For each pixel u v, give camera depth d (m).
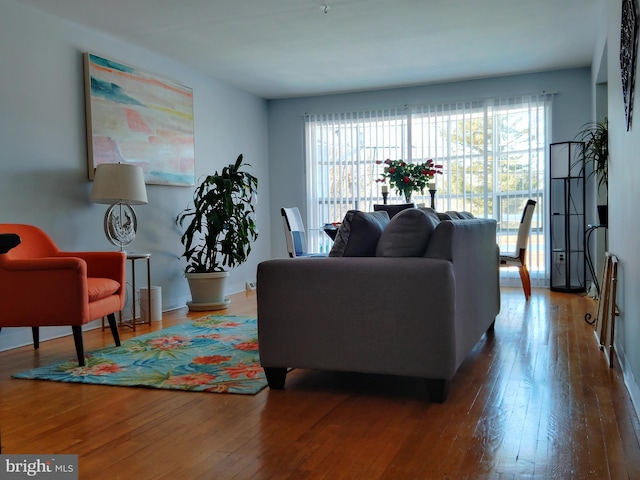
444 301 2.42
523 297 5.66
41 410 2.45
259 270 2.70
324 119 7.29
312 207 7.36
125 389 2.76
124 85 4.79
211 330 4.22
